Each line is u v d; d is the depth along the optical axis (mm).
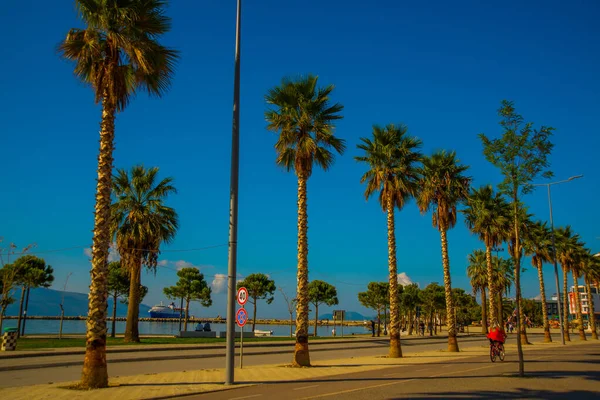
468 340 51219
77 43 15328
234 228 16062
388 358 26484
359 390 13609
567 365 21047
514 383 14820
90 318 14227
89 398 12219
